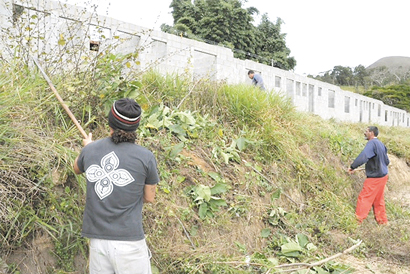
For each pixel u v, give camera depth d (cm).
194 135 599
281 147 684
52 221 364
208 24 2309
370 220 719
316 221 604
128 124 295
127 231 285
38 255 351
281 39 2628
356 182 841
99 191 287
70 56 503
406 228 643
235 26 2356
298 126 800
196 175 528
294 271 451
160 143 534
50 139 403
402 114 3369
